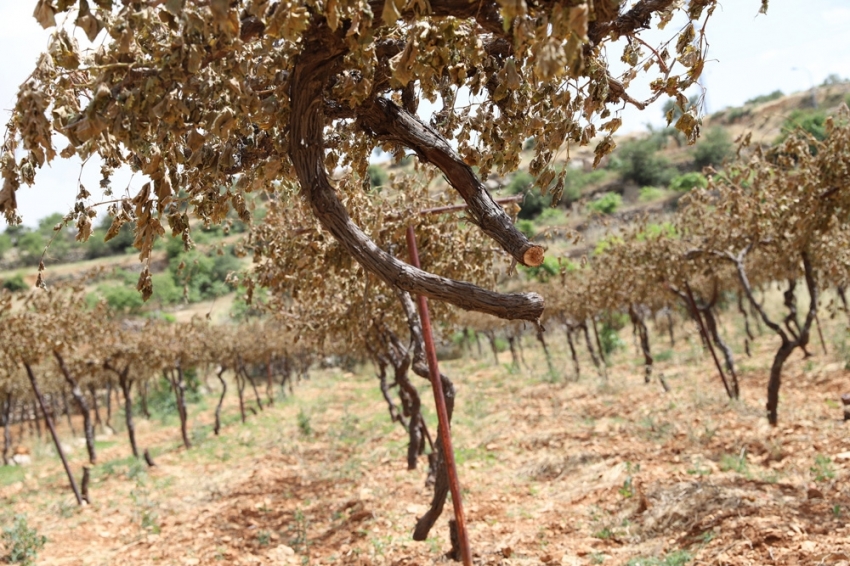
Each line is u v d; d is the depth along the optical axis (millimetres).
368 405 20625
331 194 2842
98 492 13742
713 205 11234
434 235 7531
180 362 18641
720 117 61219
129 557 9070
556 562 6664
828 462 8109
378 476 11422
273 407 23328
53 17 2279
